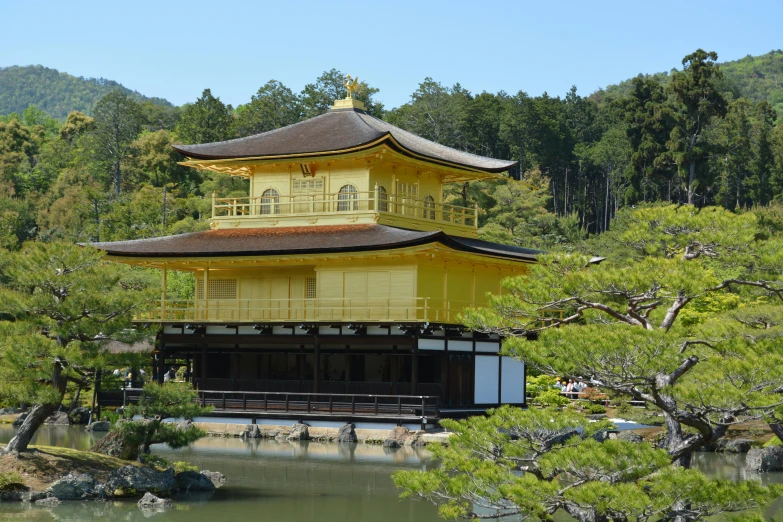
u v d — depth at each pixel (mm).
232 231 66188
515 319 28969
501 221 116312
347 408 57344
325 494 39156
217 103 153875
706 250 29281
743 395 23531
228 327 62125
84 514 34500
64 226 120062
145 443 40750
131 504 36406
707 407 24156
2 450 38969
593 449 23094
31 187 151000
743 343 26391
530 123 152000
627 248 91375
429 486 24156
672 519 25094
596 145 157250
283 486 40875
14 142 170625
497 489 23641
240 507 36500
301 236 62125
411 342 56562
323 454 50188
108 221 119188
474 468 24281
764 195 143375
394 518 34844
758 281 28250
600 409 62656
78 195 128000
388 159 63750
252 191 68062
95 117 160625
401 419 55500
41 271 38219
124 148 157375
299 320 58969
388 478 42812
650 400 25609
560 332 24922
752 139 149500
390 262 58969
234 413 59469
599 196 161875
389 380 60000
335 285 60531
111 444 41656
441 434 53906
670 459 23234
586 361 24391
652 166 134875
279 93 145875
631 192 136125
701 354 28750
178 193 134375
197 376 65062
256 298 64312
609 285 27016
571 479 26484
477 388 60500
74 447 49125
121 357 38656
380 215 62812
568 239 116750
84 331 38344
